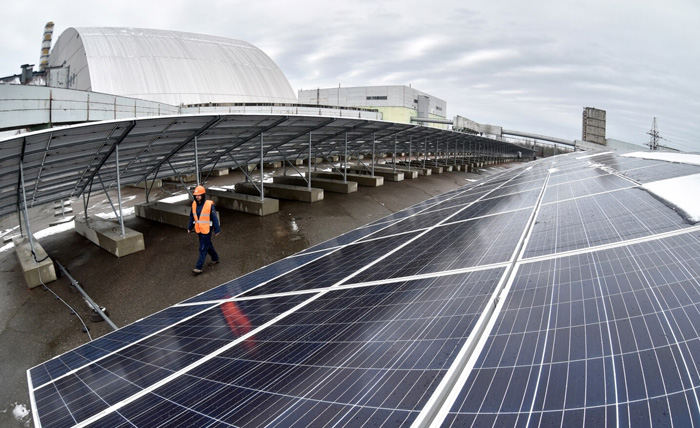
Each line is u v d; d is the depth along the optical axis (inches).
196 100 1611.7
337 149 1066.7
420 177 1152.8
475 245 180.1
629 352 69.6
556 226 167.5
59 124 766.5
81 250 482.0
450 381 77.2
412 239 245.4
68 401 138.9
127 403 122.9
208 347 153.1
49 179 458.6
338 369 101.3
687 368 60.6
